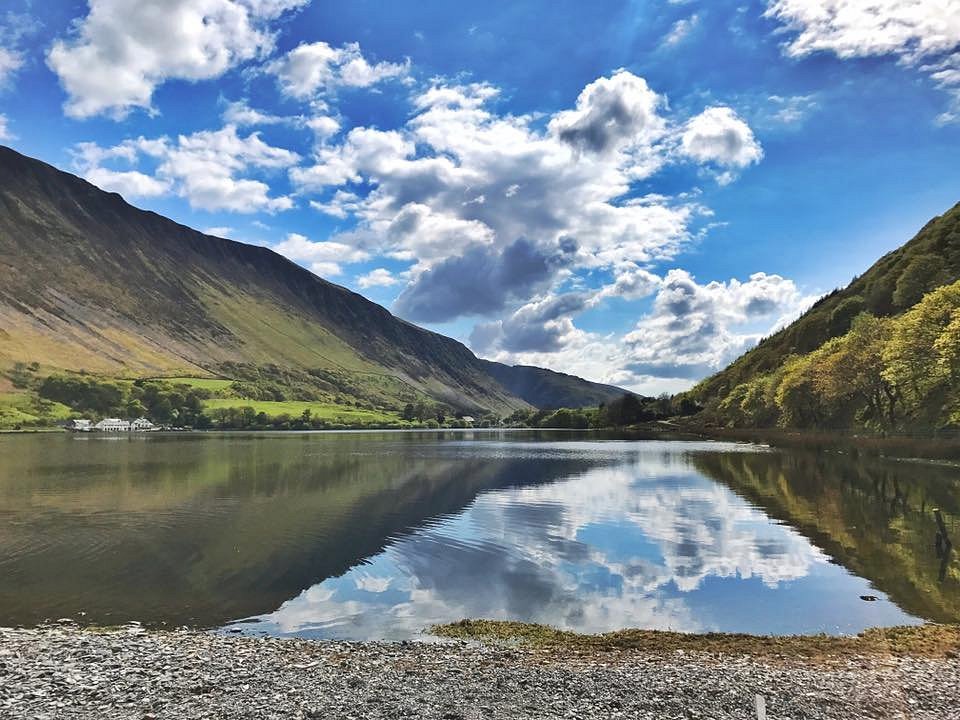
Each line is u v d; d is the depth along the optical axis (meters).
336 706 14.62
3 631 21.61
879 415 115.62
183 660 17.84
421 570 30.77
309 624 22.98
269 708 14.41
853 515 45.06
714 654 19.31
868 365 108.00
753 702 15.27
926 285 180.25
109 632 21.91
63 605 25.30
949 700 15.55
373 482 69.69
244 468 86.31
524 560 32.72
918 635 21.11
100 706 14.34
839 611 24.12
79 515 47.06
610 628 22.50
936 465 76.81
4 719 13.45
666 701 15.27
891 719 14.45
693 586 27.75
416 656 18.75
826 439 119.56
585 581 28.67
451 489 63.16
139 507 51.06
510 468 86.50
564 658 18.84
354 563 32.25
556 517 45.94
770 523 42.50
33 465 89.88
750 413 187.38
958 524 41.16
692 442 160.75
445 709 14.55
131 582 28.73
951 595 26.08
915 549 34.31
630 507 50.25
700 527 41.44
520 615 23.97
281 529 41.56
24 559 33.16
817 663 18.48
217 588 27.75
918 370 89.56
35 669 16.72
